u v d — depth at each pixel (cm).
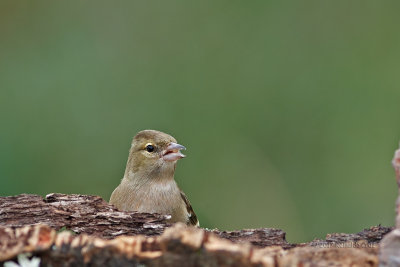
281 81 1388
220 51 1422
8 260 572
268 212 1289
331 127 1338
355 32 1407
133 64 1409
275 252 604
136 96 1373
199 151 1334
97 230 746
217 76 1402
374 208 1273
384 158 1294
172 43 1434
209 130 1351
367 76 1363
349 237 691
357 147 1311
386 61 1367
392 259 550
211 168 1318
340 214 1283
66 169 1264
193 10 1455
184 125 1353
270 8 1438
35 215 738
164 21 1448
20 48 1410
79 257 568
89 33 1431
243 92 1382
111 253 554
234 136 1348
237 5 1447
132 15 1452
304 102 1365
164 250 540
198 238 534
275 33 1426
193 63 1416
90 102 1341
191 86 1395
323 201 1296
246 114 1365
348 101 1348
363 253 591
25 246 570
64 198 758
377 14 1405
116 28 1442
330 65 1388
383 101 1334
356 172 1299
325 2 1430
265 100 1377
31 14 1442
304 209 1297
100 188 1268
